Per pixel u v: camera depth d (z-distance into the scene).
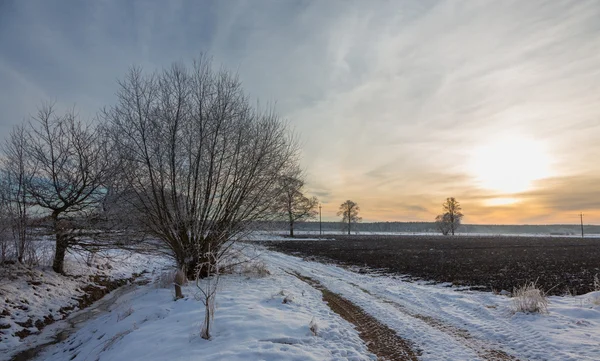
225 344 7.18
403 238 75.56
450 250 39.44
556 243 56.03
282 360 6.39
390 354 7.20
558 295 13.63
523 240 68.31
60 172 16.73
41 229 17.17
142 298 12.80
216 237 15.42
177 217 14.45
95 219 17.33
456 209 98.81
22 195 16.67
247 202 15.62
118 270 22.09
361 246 46.41
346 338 7.95
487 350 7.37
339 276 19.02
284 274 18.75
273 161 15.85
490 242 58.91
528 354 7.07
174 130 14.25
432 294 13.34
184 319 9.14
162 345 7.50
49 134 16.61
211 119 14.73
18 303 13.25
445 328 8.96
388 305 11.56
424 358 6.98
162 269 23.20
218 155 14.93
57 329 12.68
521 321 9.23
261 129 15.83
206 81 14.95
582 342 7.49
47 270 17.16
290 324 8.41
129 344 7.91
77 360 8.99
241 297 11.36
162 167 14.16
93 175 16.97
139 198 14.38
